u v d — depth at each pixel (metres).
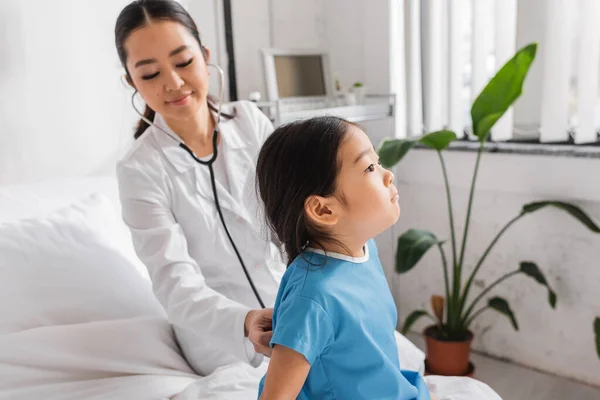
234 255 1.19
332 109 1.86
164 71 1.08
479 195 2.06
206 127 1.22
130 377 1.10
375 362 0.71
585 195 1.80
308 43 2.34
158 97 1.10
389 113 2.10
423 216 2.22
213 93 2.00
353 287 0.73
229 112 1.31
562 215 1.88
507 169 1.96
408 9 2.05
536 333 2.02
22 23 1.52
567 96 1.82
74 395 1.04
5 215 1.38
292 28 2.27
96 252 1.32
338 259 0.75
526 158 1.90
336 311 0.70
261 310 0.93
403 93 2.23
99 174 1.72
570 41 1.78
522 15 1.85
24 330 1.13
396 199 0.77
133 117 1.77
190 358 1.23
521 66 1.61
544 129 1.86
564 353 1.97
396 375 0.73
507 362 2.11
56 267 1.24
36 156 1.59
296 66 2.06
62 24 1.59
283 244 0.80
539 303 1.99
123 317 1.27
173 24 1.08
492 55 1.97
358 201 0.73
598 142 1.84
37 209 1.43
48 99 1.59
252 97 1.86
